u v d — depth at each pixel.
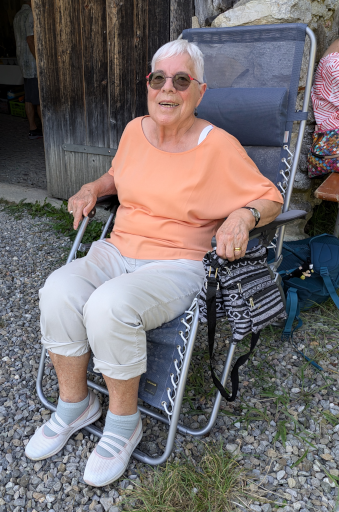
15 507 1.42
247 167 1.67
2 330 2.34
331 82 2.56
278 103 1.86
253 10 2.55
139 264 1.76
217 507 1.40
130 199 1.80
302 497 1.45
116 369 1.39
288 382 1.98
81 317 1.48
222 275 1.49
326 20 2.90
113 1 3.27
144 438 1.68
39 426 1.73
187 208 1.68
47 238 3.57
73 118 3.86
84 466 1.55
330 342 2.25
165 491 1.43
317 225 3.25
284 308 1.58
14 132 7.63
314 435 1.69
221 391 1.56
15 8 9.73
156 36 3.18
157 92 1.62
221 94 2.01
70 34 3.58
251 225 1.51
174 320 1.58
